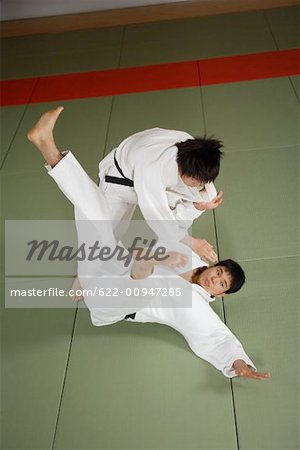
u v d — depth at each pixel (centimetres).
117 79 577
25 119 529
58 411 274
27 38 706
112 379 285
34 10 743
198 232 367
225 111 492
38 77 608
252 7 686
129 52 632
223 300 320
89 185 271
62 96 560
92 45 664
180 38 645
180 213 309
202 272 303
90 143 476
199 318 284
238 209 382
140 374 285
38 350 308
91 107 532
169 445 252
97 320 308
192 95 525
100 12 739
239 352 275
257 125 466
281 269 333
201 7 709
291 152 428
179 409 266
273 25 636
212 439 252
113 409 271
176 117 495
